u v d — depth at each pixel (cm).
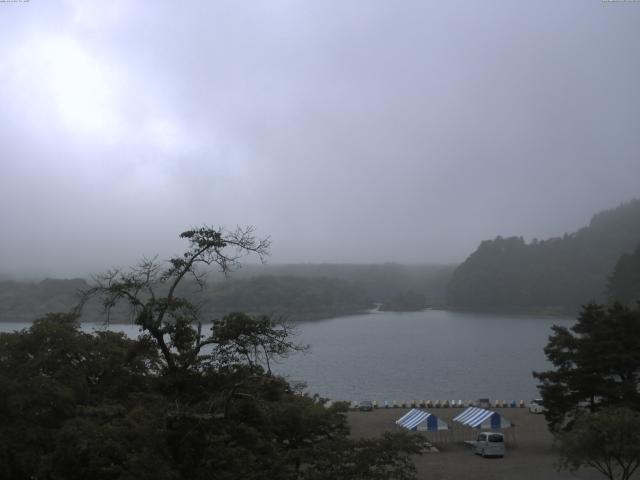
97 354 3306
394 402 8906
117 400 3077
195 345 2278
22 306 18900
